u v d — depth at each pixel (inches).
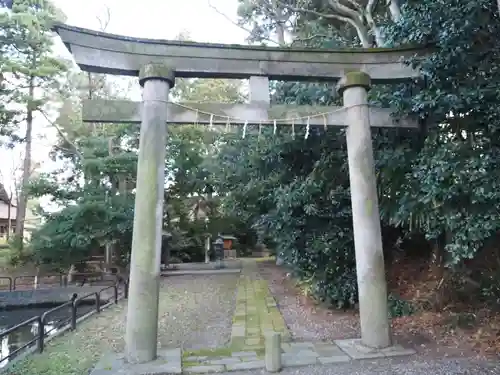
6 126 711.7
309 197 295.9
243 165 415.5
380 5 400.5
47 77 689.0
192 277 607.2
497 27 196.5
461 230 192.4
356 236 220.4
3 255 687.7
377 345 210.2
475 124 207.3
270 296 404.8
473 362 189.6
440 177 190.9
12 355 237.9
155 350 197.9
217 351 221.0
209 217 944.9
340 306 310.2
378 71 238.2
